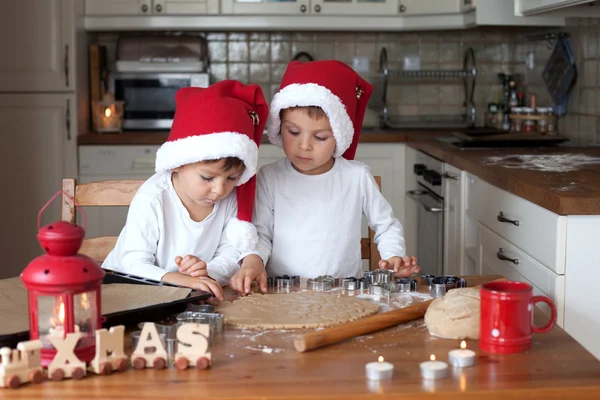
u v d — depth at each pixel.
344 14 4.18
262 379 0.97
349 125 1.67
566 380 0.97
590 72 3.38
